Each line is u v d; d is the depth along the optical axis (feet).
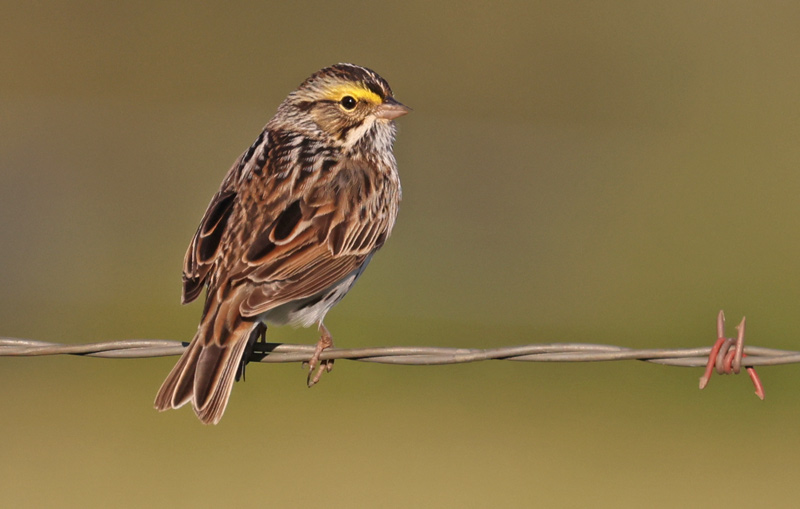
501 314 54.03
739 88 82.58
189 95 79.87
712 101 81.20
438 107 80.28
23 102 76.74
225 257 22.91
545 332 52.70
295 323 24.32
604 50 86.53
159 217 65.41
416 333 51.24
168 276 59.26
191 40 86.33
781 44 88.12
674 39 89.04
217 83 81.56
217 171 69.92
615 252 60.08
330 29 88.89
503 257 60.13
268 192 24.39
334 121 26.18
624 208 65.05
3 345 22.50
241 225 23.59
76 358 48.52
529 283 57.16
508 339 51.65
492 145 73.36
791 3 93.66
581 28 89.97
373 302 53.78
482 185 68.49
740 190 67.51
